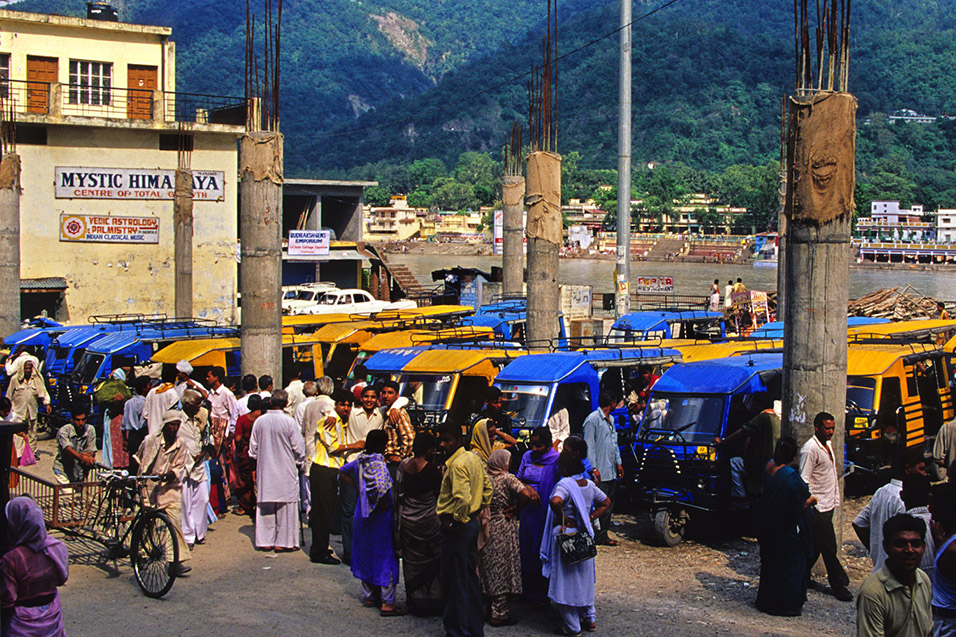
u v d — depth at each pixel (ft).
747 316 111.86
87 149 107.86
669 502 41.06
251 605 31.53
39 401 63.31
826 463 33.96
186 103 120.78
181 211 104.17
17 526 23.25
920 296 127.24
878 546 28.02
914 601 20.57
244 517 44.88
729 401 43.11
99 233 108.78
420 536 30.55
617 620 30.63
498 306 90.22
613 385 52.26
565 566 28.66
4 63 112.47
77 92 115.75
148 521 32.99
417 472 30.63
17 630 22.99
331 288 127.34
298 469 39.42
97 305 108.99
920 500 26.66
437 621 30.40
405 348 54.90
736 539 43.04
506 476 30.25
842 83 35.22
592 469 34.53
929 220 649.61
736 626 30.07
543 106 63.77
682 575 36.68
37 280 105.60
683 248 584.81
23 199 105.29
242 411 47.39
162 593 31.89
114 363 66.03
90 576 34.96
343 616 30.68
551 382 45.11
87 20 115.44
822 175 35.27
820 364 35.91
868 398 48.26
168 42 120.16
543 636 29.17
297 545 38.96
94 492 39.29
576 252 597.11
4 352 75.05
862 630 20.84
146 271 111.14
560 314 85.30
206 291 113.70
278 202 56.95
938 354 54.44
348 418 36.88
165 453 34.17
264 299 56.54
